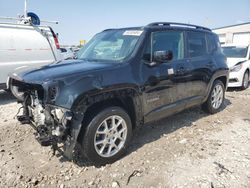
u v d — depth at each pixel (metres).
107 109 3.30
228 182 3.02
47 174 3.21
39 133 3.25
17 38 6.97
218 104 5.82
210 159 3.56
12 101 6.88
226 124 5.04
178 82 4.36
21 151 3.81
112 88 3.26
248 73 9.17
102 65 3.48
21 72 3.66
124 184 3.02
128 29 4.31
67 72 3.16
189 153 3.75
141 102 3.71
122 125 3.53
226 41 36.12
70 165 3.42
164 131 4.61
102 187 2.97
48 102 2.98
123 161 3.51
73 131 2.97
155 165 3.41
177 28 4.56
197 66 4.80
